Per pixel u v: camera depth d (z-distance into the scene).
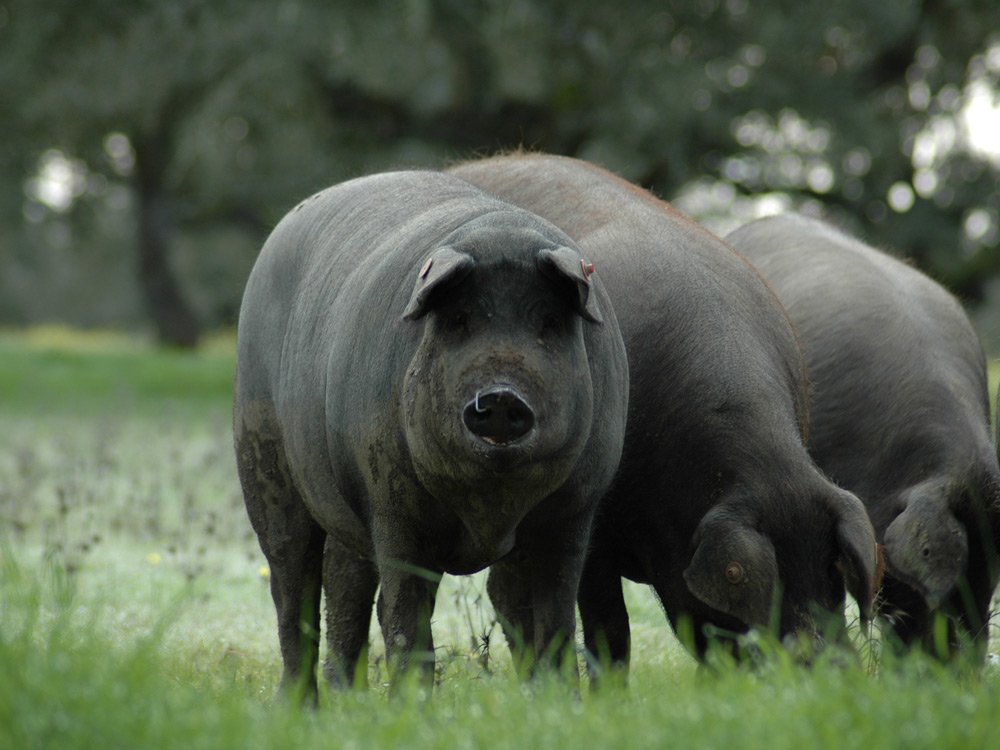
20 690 17.78
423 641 22.16
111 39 103.00
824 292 33.41
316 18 98.38
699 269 27.55
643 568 27.12
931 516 28.06
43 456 65.69
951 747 16.73
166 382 115.50
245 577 39.66
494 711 18.88
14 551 41.41
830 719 17.08
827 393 31.77
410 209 24.66
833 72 114.06
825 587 24.22
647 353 26.56
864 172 121.94
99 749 16.94
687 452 25.78
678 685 23.55
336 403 22.89
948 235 118.94
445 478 20.34
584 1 96.38
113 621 32.50
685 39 102.75
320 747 17.27
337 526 24.50
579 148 108.38
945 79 113.62
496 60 104.62
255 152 147.50
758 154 116.50
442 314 19.83
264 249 27.66
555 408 19.52
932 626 28.16
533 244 19.88
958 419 30.30
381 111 115.44
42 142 122.94
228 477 57.12
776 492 24.75
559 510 22.30
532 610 25.25
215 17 98.88
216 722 17.64
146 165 170.25
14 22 100.38
